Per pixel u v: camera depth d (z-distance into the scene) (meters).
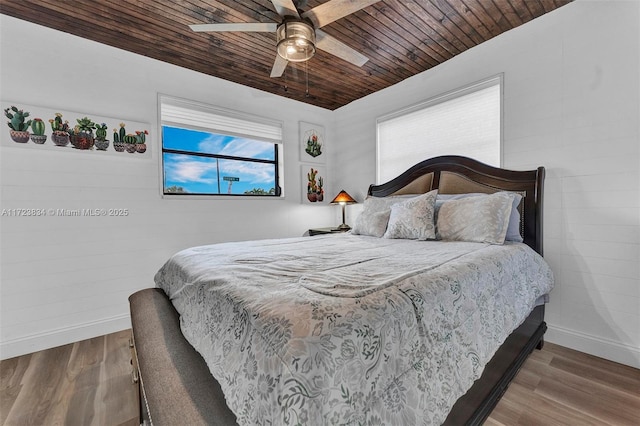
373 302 0.88
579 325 2.09
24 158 2.21
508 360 1.56
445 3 2.09
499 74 2.50
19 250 2.20
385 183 3.49
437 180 2.86
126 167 2.64
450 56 2.83
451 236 2.20
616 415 1.44
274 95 3.71
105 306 2.54
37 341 2.23
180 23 2.27
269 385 0.68
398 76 3.26
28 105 2.22
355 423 0.70
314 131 4.11
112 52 2.58
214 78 3.20
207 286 1.21
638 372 1.81
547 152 2.23
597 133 2.00
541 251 2.19
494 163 2.61
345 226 3.86
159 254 2.83
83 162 2.44
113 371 1.91
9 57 2.16
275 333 0.75
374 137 3.72
